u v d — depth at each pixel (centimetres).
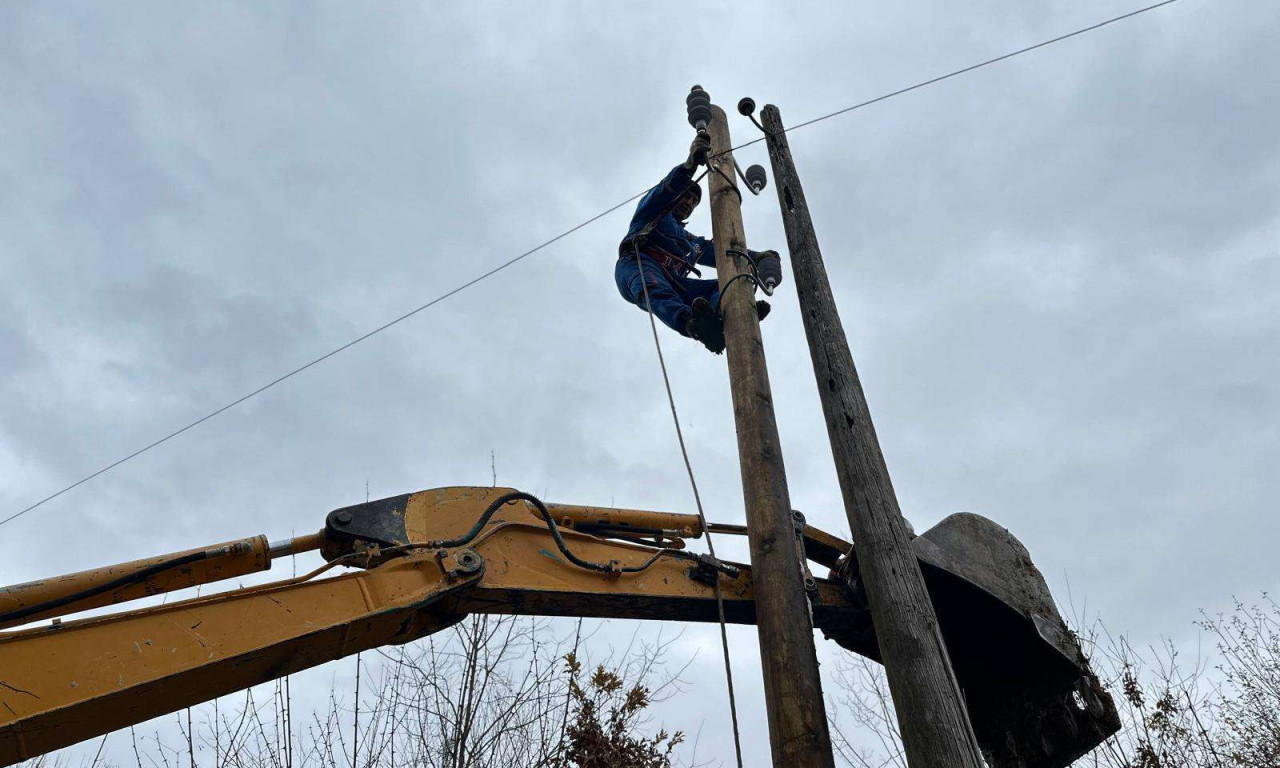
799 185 653
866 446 518
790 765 459
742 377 623
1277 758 1102
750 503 564
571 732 850
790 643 500
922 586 473
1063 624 609
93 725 416
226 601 455
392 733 842
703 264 864
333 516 518
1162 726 1019
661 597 554
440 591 497
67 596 454
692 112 777
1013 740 609
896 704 446
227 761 789
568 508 587
